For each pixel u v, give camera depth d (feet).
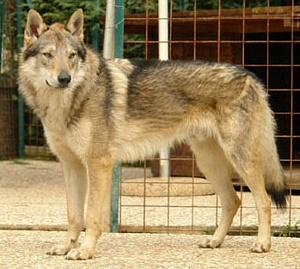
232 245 26.58
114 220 29.84
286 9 35.60
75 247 24.81
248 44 45.78
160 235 28.68
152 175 42.01
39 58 24.36
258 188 25.30
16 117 54.95
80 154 24.50
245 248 25.99
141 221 30.83
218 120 25.35
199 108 25.49
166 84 25.48
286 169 43.45
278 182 25.86
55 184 42.29
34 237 27.73
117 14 30.22
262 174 25.46
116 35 30.27
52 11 49.98
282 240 27.43
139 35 50.72
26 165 51.19
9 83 54.03
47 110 24.52
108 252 25.07
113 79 24.97
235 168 25.27
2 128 54.03
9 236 27.89
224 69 25.41
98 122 24.47
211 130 25.54
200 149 26.30
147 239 27.71
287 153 47.52
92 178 24.45
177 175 41.29
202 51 41.09
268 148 25.61
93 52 25.07
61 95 24.17
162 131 25.70
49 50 24.13
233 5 48.85
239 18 36.17
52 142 24.90
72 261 23.59
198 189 37.52
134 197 37.11
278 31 38.78
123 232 29.94
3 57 54.08
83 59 24.36
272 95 47.26
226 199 26.37
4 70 54.03
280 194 25.98
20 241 26.89
